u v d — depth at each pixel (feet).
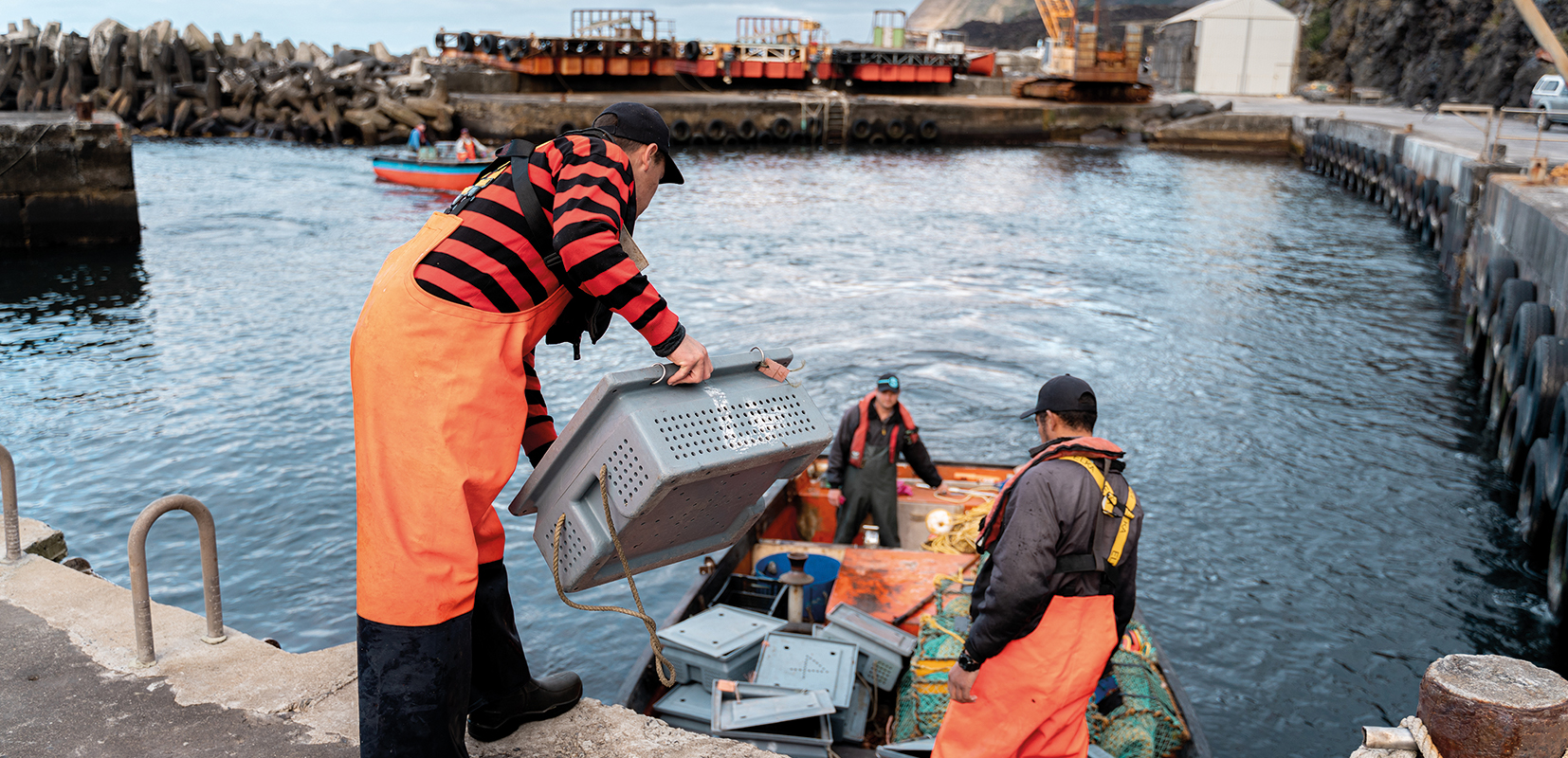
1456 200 70.79
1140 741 14.42
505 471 5.98
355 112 150.92
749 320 57.47
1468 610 26.96
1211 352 51.75
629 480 6.01
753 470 6.58
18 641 9.20
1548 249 40.98
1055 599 9.13
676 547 6.99
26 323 55.42
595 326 6.38
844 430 25.35
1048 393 9.69
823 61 183.01
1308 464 36.78
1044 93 185.26
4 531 11.85
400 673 5.80
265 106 160.25
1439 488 34.88
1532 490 30.66
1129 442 38.75
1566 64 32.45
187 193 100.22
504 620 7.12
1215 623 26.21
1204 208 103.71
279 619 27.04
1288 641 25.45
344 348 50.80
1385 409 43.24
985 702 9.47
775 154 151.84
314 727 7.96
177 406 42.24
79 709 8.14
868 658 16.79
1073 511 8.93
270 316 56.85
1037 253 78.48
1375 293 66.03
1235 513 32.71
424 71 174.60
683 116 159.22
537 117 151.84
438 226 5.86
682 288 65.05
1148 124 174.19
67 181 75.31
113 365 47.96
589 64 168.04
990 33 434.30
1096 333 55.31
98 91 162.81
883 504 25.31
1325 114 161.48
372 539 5.74
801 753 13.64
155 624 9.56
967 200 106.32
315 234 81.20
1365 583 28.30
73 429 39.52
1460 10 169.27
